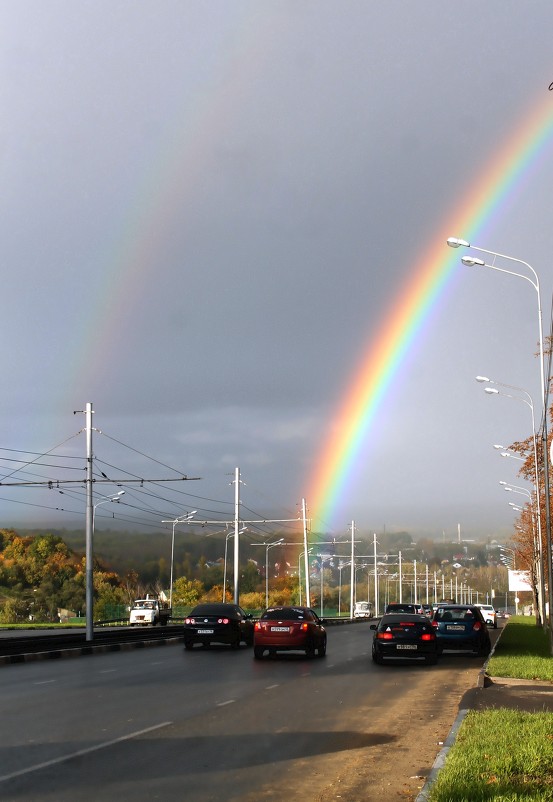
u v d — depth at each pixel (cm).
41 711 1606
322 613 11481
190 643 3888
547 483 3222
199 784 991
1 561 11750
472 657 3400
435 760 1108
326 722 1495
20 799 906
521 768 961
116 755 1159
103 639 4609
